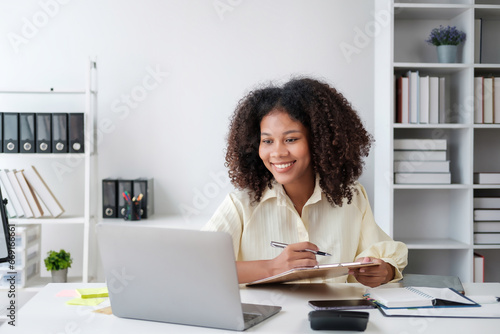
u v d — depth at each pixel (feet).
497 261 11.03
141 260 4.04
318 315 3.85
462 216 10.37
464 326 3.91
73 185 11.08
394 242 5.36
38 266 10.71
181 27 11.01
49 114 10.05
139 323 4.14
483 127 9.98
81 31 10.96
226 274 3.80
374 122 10.98
